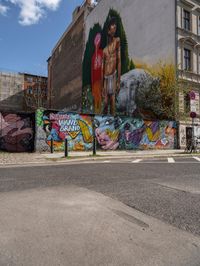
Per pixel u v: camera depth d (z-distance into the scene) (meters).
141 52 29.00
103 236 3.56
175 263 2.87
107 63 35.09
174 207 4.86
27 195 5.72
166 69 25.42
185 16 26.38
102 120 20.08
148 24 28.34
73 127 18.88
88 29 40.88
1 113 17.44
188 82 25.31
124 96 30.86
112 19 34.62
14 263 2.86
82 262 2.88
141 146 21.64
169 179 7.68
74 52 46.16
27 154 15.98
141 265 2.82
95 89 37.88
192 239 3.48
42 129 17.70
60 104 52.59
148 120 22.20
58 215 4.40
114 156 15.09
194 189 6.31
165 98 24.72
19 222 4.07
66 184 6.94
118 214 4.46
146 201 5.25
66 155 14.62
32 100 59.34
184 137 24.03
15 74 61.38
